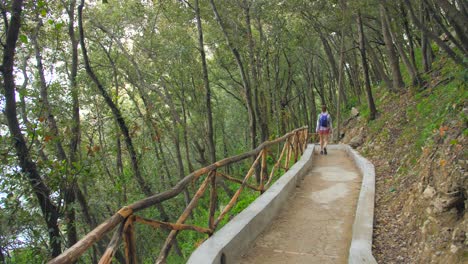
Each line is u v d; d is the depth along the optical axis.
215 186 5.24
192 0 18.19
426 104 10.96
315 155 14.76
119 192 13.73
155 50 19.06
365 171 9.55
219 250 4.41
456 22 5.36
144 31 19.09
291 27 22.02
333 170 11.16
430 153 6.77
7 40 6.70
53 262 2.19
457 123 6.15
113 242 2.95
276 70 27.00
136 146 17.28
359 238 5.19
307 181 9.66
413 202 6.05
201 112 24.38
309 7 18.28
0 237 6.91
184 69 19.84
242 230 5.18
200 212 18.05
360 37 16.36
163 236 16.95
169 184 22.17
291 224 6.39
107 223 2.87
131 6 17.77
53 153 9.33
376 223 6.26
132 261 3.23
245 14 17.59
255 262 4.90
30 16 8.25
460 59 5.89
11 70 6.82
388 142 11.74
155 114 21.34
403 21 13.79
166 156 30.52
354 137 16.58
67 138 9.42
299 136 13.06
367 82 16.39
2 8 6.66
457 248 4.31
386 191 7.87
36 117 8.53
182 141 27.25
